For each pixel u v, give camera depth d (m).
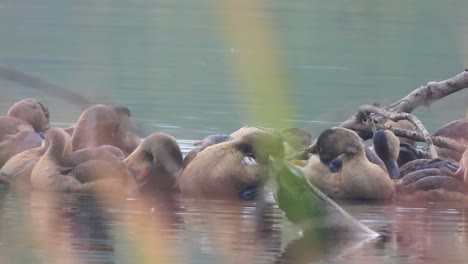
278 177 11.99
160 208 13.34
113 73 27.36
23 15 36.66
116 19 35.06
